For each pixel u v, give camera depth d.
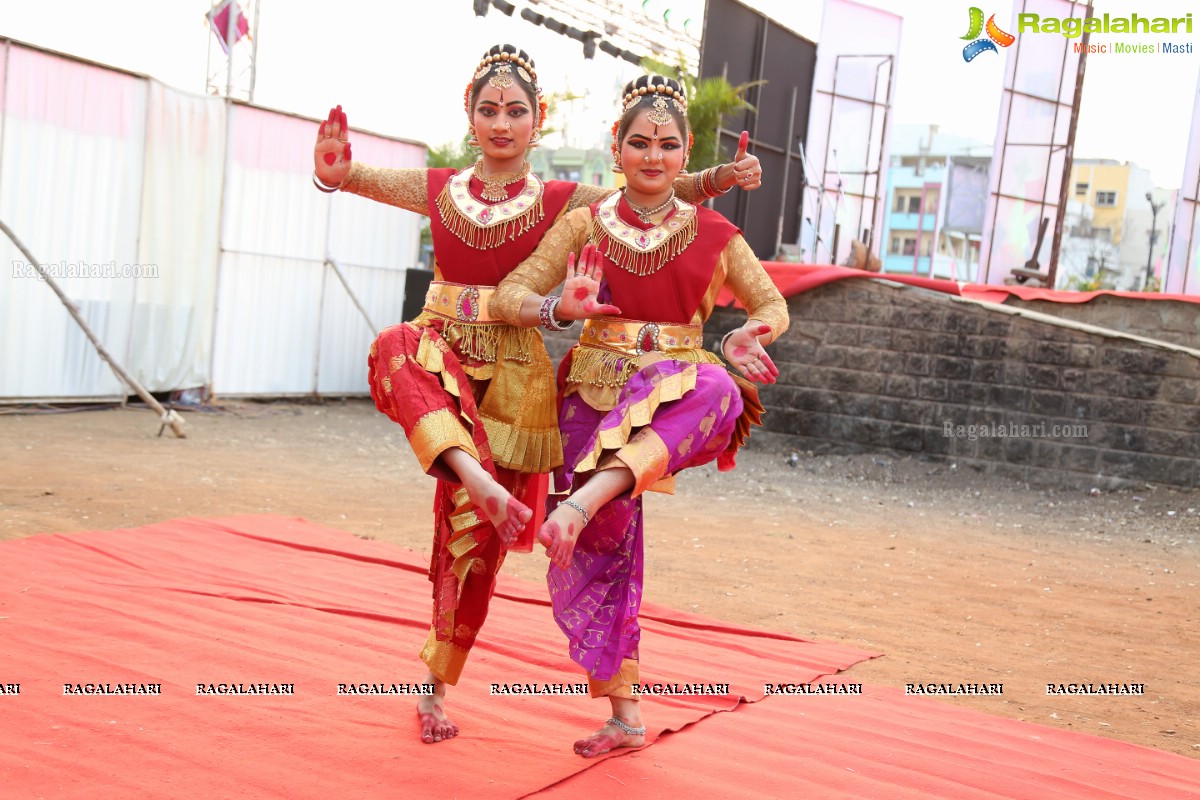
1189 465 11.79
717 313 14.52
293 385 15.84
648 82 3.41
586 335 3.49
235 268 14.76
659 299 3.36
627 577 3.38
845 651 5.20
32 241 12.16
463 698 3.84
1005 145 18.39
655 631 5.29
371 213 16.69
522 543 3.47
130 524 6.94
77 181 12.52
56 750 3.00
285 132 15.15
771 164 19.66
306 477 9.82
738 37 18.27
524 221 3.40
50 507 7.17
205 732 3.24
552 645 4.65
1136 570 8.41
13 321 12.10
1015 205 18.59
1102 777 3.55
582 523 2.90
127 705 3.42
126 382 11.38
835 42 19.56
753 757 3.46
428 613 5.05
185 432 11.95
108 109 12.73
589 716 3.76
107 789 2.76
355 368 16.81
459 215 3.40
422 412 3.08
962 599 6.83
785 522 9.60
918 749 3.70
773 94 19.30
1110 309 14.24
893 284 13.52
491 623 5.01
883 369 13.55
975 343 13.00
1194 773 3.71
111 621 4.40
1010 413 12.78
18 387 12.26
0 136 11.62
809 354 13.98
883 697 4.41
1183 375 11.82
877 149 19.91
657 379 3.15
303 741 3.22
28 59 11.82
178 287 13.88
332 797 2.81
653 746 3.49
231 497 8.27
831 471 13.17
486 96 3.44
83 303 12.78
